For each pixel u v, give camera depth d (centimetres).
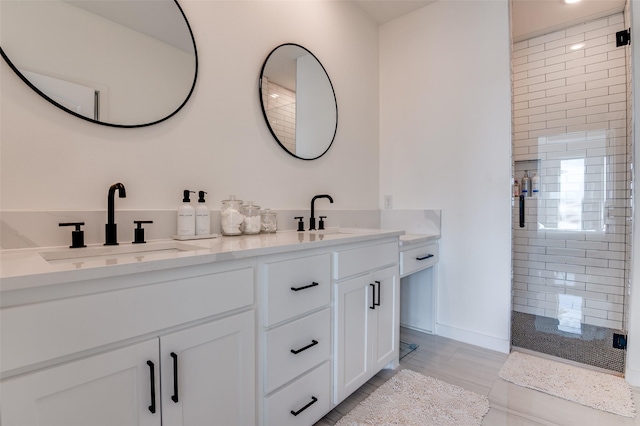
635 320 169
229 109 160
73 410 68
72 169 112
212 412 94
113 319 73
